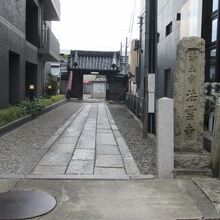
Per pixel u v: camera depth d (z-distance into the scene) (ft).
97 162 26.76
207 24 39.06
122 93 117.08
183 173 22.68
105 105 100.99
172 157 22.45
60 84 129.39
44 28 76.18
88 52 119.75
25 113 51.57
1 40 44.37
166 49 54.24
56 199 18.61
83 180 21.75
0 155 28.53
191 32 39.42
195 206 17.98
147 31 40.19
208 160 23.08
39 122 51.78
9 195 19.04
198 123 24.03
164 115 22.34
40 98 75.20
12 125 42.19
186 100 23.93
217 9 35.65
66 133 41.73
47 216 16.57
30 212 16.85
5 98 46.78
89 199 18.71
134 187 20.67
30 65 74.69
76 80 121.39
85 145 33.88
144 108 39.09
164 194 19.62
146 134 38.88
